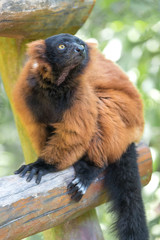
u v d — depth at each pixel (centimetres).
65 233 521
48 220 405
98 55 579
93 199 473
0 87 806
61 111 480
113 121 512
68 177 445
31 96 491
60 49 485
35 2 500
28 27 519
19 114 506
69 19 547
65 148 462
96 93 529
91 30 980
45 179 423
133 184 504
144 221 498
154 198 916
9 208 367
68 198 427
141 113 568
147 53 870
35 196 391
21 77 503
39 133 512
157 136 1053
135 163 519
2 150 887
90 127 475
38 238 656
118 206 496
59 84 483
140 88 841
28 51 507
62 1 524
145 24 884
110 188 496
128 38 863
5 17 484
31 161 577
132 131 540
